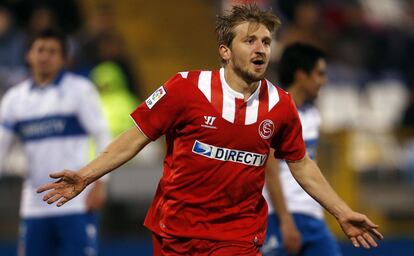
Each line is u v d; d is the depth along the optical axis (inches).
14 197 1457.9
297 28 1705.2
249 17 587.2
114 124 1437.0
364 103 1839.3
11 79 1545.3
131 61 1688.0
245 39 585.6
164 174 617.0
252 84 595.2
